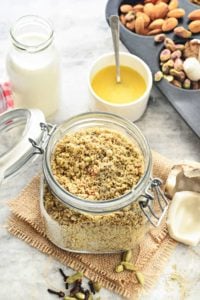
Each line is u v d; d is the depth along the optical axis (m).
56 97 0.66
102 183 0.55
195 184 0.60
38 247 0.60
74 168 0.55
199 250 0.60
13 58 0.62
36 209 0.61
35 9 0.75
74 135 0.57
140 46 0.69
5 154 0.54
